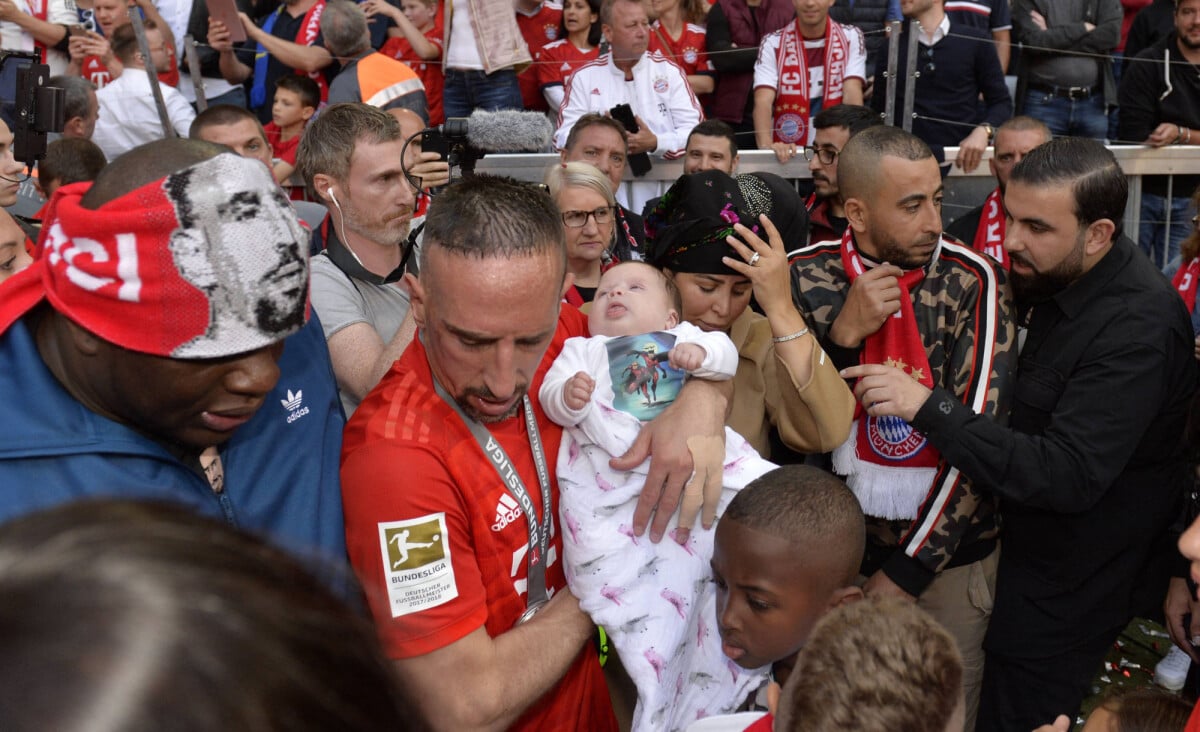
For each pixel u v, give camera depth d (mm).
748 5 5770
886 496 2461
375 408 1588
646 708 1717
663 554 1771
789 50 5309
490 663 1540
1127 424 2322
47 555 410
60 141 3758
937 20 5047
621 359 1810
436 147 2500
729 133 4465
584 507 1749
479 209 1421
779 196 2996
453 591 1511
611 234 3246
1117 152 4633
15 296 1284
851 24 5559
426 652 1485
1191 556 1551
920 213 2359
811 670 1224
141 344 1168
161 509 457
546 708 1786
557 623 1694
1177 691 3682
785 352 2246
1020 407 2492
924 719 1159
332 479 1548
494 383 1493
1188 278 3762
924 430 2279
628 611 1722
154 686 371
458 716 1495
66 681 367
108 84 5430
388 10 5828
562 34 5883
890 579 2430
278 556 450
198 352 1179
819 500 1650
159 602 394
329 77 5875
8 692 367
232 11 5211
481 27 5434
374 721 422
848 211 2477
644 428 1755
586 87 5113
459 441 1580
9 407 1252
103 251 1148
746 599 1659
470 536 1600
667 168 4902
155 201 1141
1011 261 2445
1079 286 2428
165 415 1253
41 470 1245
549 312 1478
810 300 2557
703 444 1746
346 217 2461
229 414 1278
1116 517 2506
